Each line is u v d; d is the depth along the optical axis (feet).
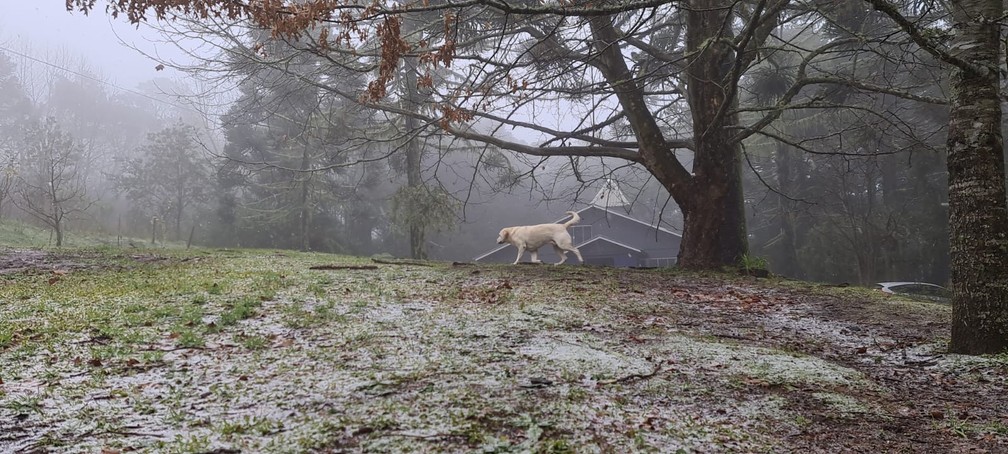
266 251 55.93
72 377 14.21
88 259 40.04
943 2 31.55
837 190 91.97
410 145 75.56
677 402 13.65
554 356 16.98
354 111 62.49
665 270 44.83
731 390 14.85
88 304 22.94
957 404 14.84
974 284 19.11
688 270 44.83
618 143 51.47
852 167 90.17
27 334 18.17
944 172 86.43
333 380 14.16
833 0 37.29
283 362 15.79
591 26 40.83
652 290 32.12
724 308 28.12
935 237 85.05
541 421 11.69
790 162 103.35
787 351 19.70
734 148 46.52
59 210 68.28
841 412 13.65
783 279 43.55
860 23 43.62
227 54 52.95
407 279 32.91
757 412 13.30
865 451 11.48
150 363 15.47
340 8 20.08
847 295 33.91
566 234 50.98
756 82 52.60
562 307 25.45
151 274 32.32
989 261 18.93
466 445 10.52
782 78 50.37
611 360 16.78
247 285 28.25
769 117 41.91
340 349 17.31
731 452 10.90
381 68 21.02
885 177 94.94
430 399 12.87
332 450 10.25
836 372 17.04
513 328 20.92
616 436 11.23
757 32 43.86
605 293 30.09
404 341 18.45
